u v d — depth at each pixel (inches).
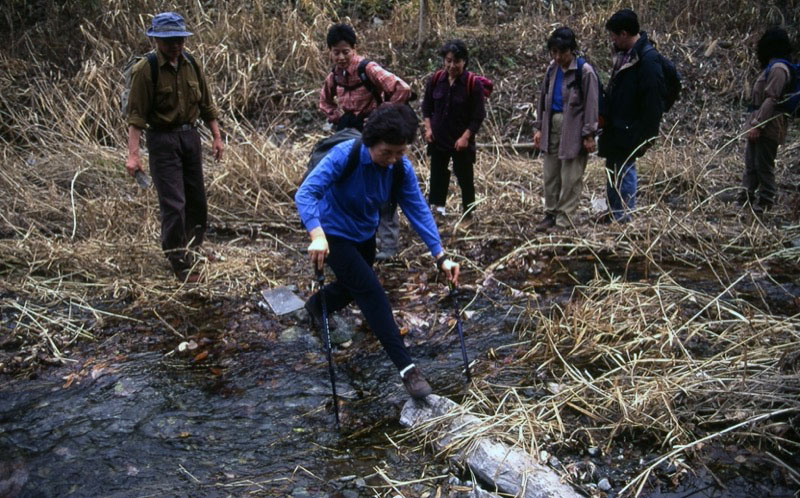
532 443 127.1
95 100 331.9
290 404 149.4
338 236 141.9
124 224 238.5
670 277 199.8
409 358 141.7
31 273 210.4
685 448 126.0
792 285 196.7
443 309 190.4
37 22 386.9
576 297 192.9
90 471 128.8
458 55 224.4
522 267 215.0
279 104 351.9
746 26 408.8
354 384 156.9
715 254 217.8
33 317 186.7
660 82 217.5
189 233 211.5
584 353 161.9
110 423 143.6
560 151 227.1
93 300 197.9
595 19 407.2
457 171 240.7
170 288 202.7
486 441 128.1
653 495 118.0
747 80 371.9
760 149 245.6
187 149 197.2
